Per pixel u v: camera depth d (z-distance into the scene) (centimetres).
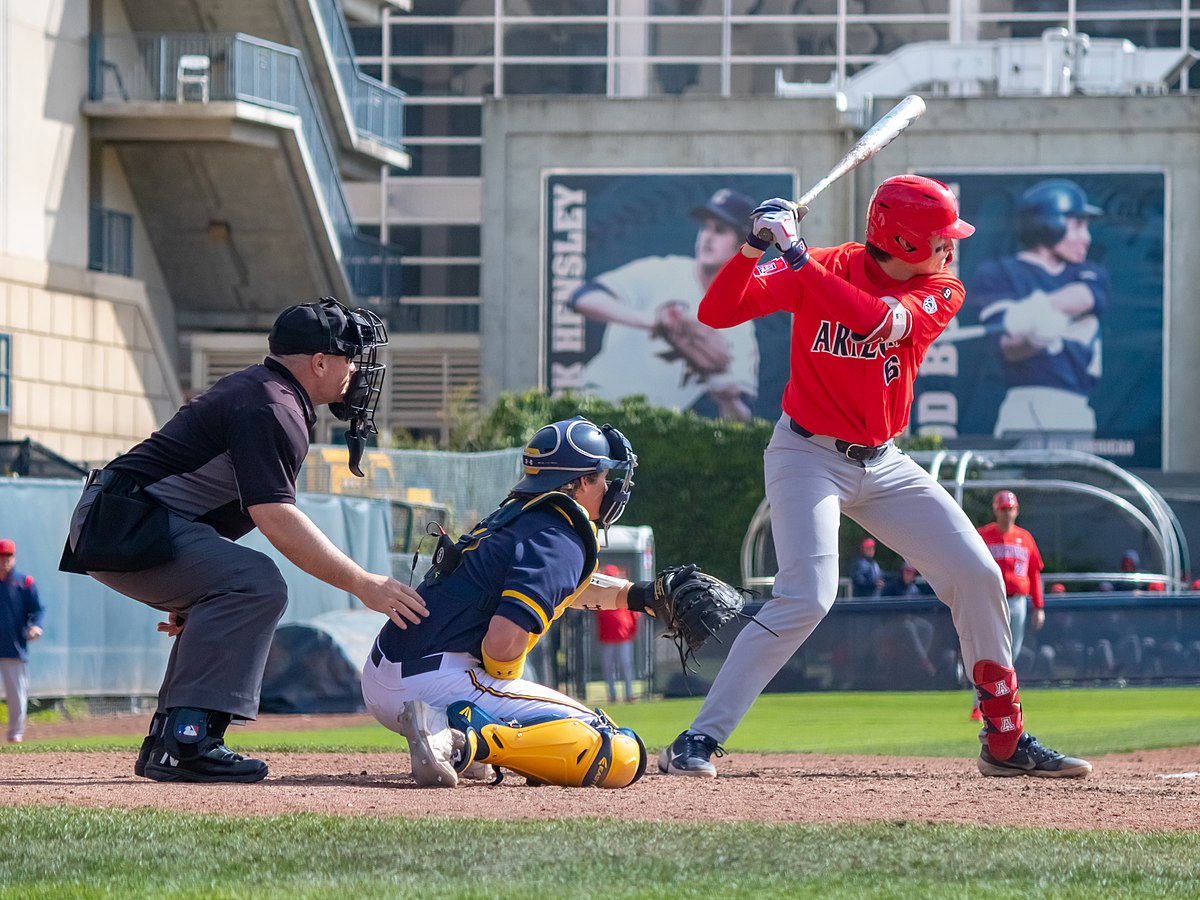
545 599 1362
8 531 4056
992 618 1656
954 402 9544
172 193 7350
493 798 1295
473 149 11269
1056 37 10094
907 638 4856
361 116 8325
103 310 6900
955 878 912
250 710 1421
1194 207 9488
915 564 1666
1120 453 9462
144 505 1380
